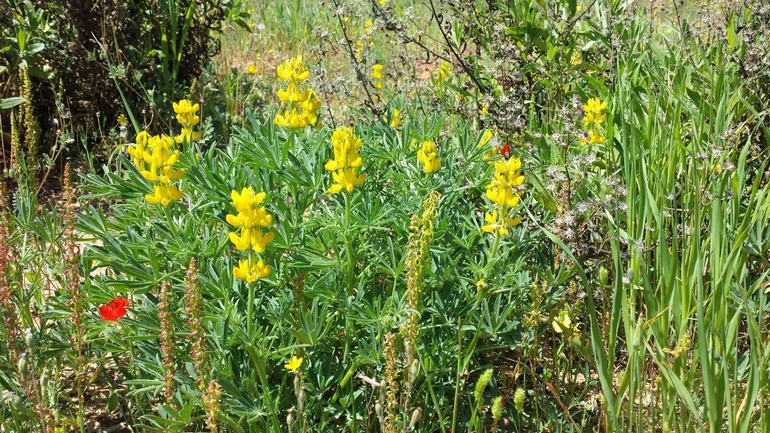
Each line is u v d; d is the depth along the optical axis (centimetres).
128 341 280
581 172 327
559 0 447
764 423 249
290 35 882
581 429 287
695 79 415
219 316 262
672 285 265
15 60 533
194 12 596
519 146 393
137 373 289
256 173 312
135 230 319
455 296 289
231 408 253
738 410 244
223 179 302
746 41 390
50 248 342
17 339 280
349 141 267
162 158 269
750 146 360
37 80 560
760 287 303
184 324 270
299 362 257
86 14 554
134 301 316
